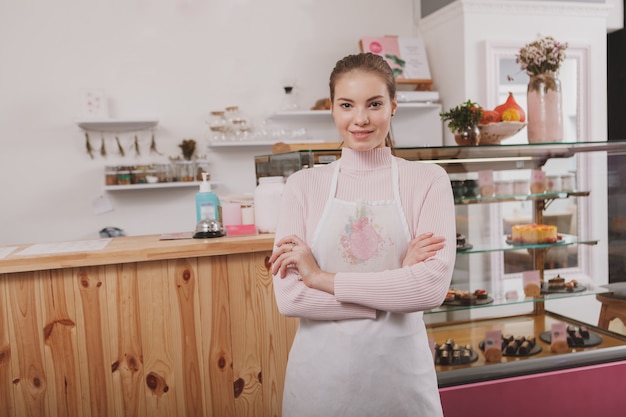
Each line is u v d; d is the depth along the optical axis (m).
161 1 3.98
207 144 3.98
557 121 2.28
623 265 2.37
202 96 4.07
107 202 3.93
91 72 3.88
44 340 1.72
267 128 4.18
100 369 1.76
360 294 1.28
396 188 1.38
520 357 2.14
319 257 1.39
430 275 1.26
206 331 1.84
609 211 2.38
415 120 4.28
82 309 1.74
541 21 3.95
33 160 3.82
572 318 2.38
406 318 1.37
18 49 3.76
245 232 1.94
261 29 4.16
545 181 2.30
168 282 1.80
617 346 2.21
